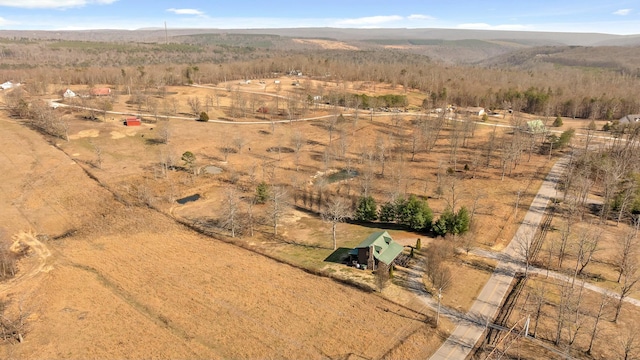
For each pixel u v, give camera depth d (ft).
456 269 236.63
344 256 254.06
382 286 215.10
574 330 186.70
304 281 228.84
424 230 284.41
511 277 229.45
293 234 284.20
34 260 251.19
